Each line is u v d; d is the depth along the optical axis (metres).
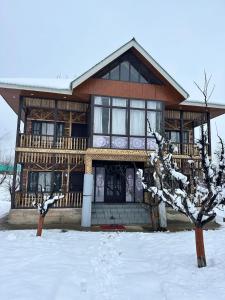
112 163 19.66
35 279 5.84
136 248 9.89
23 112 19.34
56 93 16.27
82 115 19.45
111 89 16.69
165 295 5.36
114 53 15.98
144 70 17.55
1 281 5.67
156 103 17.23
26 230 13.40
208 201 7.54
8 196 32.25
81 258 7.97
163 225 15.40
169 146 11.37
